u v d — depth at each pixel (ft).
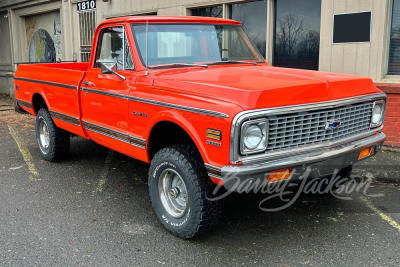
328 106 11.24
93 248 11.69
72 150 22.65
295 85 10.83
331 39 21.88
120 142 14.39
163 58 14.06
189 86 11.57
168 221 12.37
